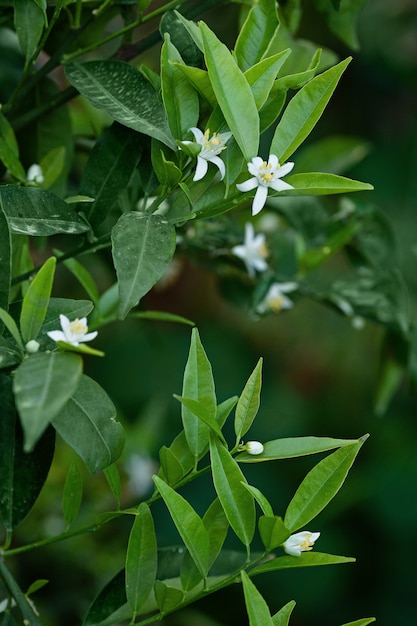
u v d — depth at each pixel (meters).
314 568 2.21
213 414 0.89
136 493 1.52
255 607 0.86
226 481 0.89
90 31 1.03
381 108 2.22
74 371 0.81
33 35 0.97
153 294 2.14
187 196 0.90
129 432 1.54
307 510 0.89
